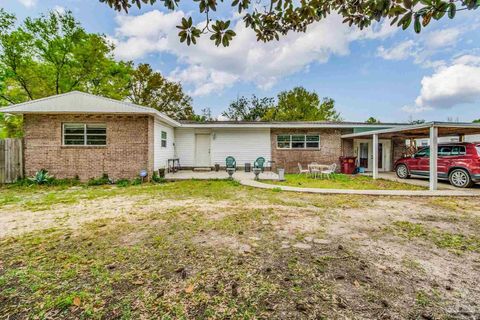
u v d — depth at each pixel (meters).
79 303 2.12
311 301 2.14
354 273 2.64
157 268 2.76
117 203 6.26
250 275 2.60
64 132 10.27
